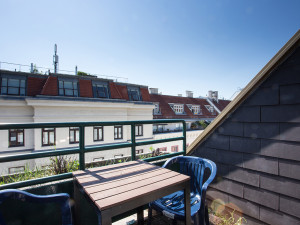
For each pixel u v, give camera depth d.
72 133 14.80
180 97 30.75
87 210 1.87
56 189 1.75
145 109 20.17
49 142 13.86
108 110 16.84
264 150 2.15
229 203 2.50
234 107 2.46
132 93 20.25
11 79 13.92
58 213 1.72
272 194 2.07
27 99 12.90
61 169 2.72
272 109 2.10
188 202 1.48
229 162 2.52
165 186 1.30
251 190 2.27
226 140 2.56
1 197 1.15
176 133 22.95
